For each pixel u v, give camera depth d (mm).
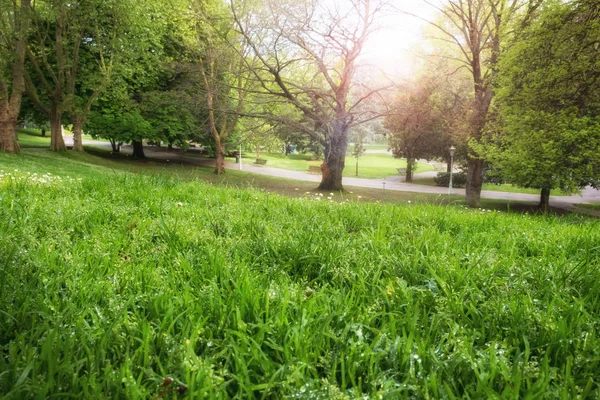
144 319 1402
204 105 27125
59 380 1078
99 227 2973
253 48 22594
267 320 1452
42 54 23578
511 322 1537
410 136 36469
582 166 16578
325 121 24766
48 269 1982
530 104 17000
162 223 2838
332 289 1949
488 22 27781
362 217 4109
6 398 966
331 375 1149
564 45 15414
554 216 5516
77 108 26172
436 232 3371
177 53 33062
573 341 1372
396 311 1658
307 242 2674
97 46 26219
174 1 28156
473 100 26141
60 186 5082
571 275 2189
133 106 31703
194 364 1125
